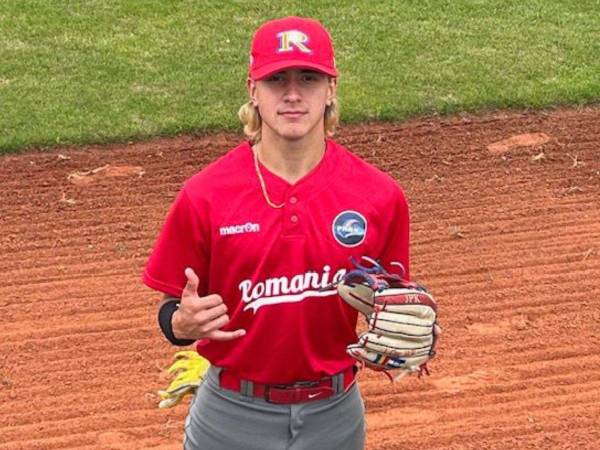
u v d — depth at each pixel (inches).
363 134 362.3
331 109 136.2
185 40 439.5
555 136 360.5
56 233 298.5
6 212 310.2
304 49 127.3
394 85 396.8
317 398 140.3
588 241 291.9
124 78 402.0
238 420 141.5
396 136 361.1
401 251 140.9
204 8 475.5
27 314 258.8
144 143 356.2
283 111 128.9
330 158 135.6
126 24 455.5
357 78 402.9
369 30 451.2
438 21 462.6
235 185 133.0
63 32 444.5
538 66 415.8
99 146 353.4
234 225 132.3
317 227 132.8
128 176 333.1
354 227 133.6
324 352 138.9
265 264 132.5
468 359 239.1
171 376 233.1
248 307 134.8
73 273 278.2
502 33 450.0
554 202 315.9
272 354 136.3
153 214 309.7
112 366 238.1
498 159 344.2
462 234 296.0
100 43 434.3
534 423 213.8
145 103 380.8
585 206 313.6
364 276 131.4
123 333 250.8
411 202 315.9
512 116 376.5
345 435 145.0
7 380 232.5
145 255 287.7
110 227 302.0
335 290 134.3
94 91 390.3
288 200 132.1
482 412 219.0
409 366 133.5
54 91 388.8
